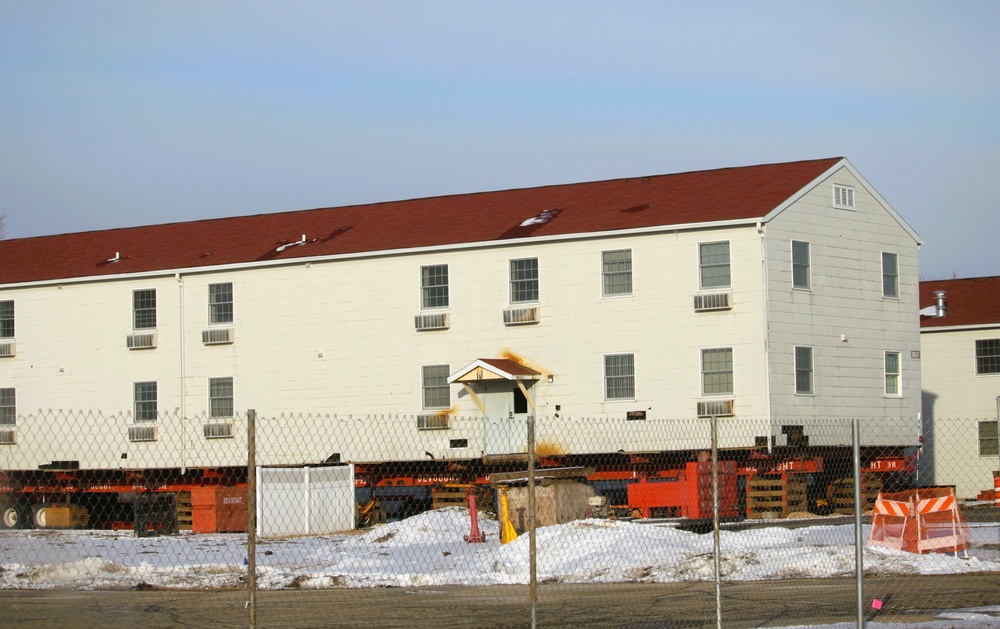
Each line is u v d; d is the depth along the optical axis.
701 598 17.67
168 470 43.22
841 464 38.09
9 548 25.31
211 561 23.31
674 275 37.12
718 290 36.53
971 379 47.62
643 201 40.25
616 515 32.88
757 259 36.12
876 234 39.91
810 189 37.91
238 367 42.69
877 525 22.84
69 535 30.25
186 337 43.41
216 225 48.34
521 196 43.97
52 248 49.41
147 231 49.31
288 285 42.28
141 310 44.22
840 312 38.28
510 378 37.78
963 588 18.25
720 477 32.62
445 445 39.69
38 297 45.75
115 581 19.98
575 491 29.22
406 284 40.72
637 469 37.00
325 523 33.44
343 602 17.86
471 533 26.59
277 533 32.19
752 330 36.00
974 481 47.09
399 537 27.33
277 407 42.06
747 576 19.81
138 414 43.88
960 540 22.08
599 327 37.97
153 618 16.17
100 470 43.75
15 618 15.84
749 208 36.81
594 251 38.25
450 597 18.30
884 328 39.59
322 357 41.59
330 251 42.03
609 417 37.56
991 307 48.94
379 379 40.81
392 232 42.78
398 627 15.42
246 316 42.72
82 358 44.84
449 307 40.00
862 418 38.41
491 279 39.53
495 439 39.03
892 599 17.20
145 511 32.56
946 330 48.06
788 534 24.00
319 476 33.56
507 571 20.91
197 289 43.44
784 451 35.88
